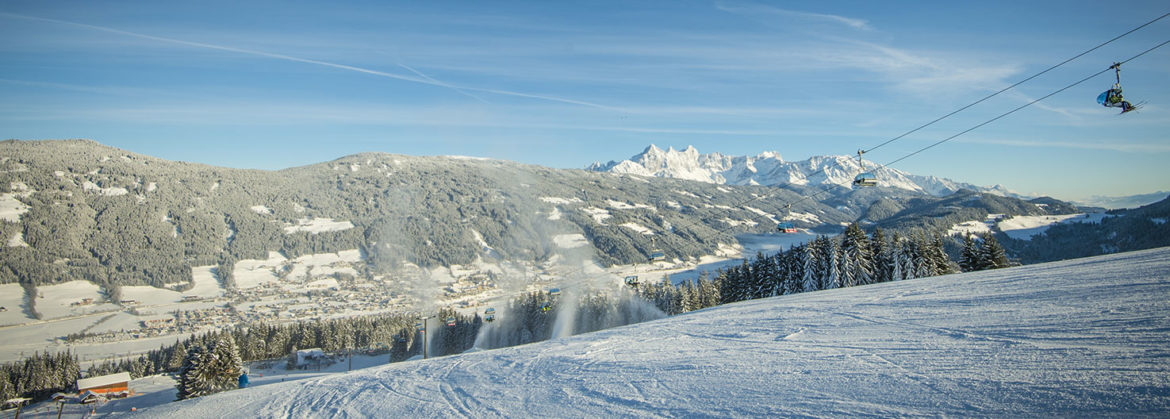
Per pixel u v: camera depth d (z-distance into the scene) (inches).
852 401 267.4
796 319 581.0
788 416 259.0
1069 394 233.1
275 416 493.7
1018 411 224.2
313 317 6358.3
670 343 530.3
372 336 4441.4
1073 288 513.0
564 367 480.4
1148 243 5915.4
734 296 2982.3
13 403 2915.8
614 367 443.8
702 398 313.3
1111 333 324.2
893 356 347.6
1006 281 655.1
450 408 402.3
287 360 4052.7
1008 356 307.6
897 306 572.7
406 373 606.5
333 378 671.8
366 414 438.6
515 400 390.3
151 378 3553.2
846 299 705.0
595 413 318.3
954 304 528.7
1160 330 314.8
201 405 623.8
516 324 4498.0
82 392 2950.3
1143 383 232.1
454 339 4018.2
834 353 381.4
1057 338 331.6
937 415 232.8
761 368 364.8
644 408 311.6
